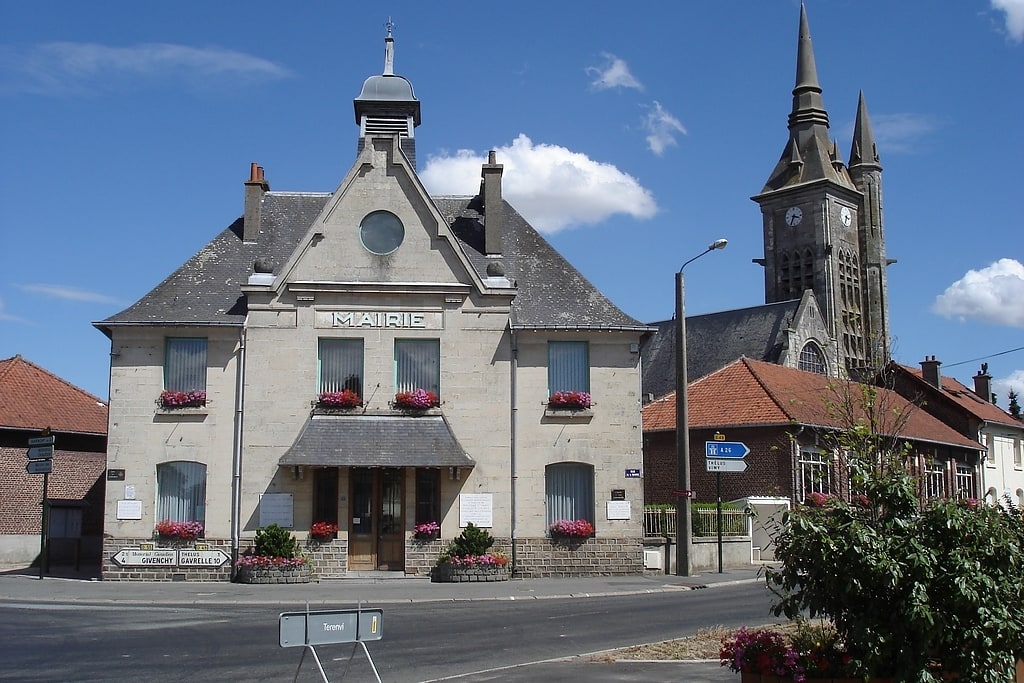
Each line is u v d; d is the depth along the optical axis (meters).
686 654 14.22
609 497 28.67
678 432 29.16
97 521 36.88
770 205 90.94
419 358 28.73
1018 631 9.90
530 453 28.52
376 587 25.27
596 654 14.34
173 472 27.88
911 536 10.03
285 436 27.86
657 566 29.78
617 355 29.23
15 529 34.03
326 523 27.44
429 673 13.25
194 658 14.38
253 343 28.14
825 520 10.52
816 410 40.44
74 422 36.31
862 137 94.56
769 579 11.34
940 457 50.09
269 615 19.50
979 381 67.81
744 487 38.47
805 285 88.38
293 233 31.27
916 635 9.84
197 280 29.44
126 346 28.02
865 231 92.31
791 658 10.04
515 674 12.85
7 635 16.58
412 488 28.03
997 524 10.14
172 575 27.14
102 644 15.62
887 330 91.75
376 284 28.50
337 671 13.39
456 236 31.25
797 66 93.56
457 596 23.12
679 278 29.53
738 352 69.69
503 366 28.72
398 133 34.38
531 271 30.80
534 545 28.19
